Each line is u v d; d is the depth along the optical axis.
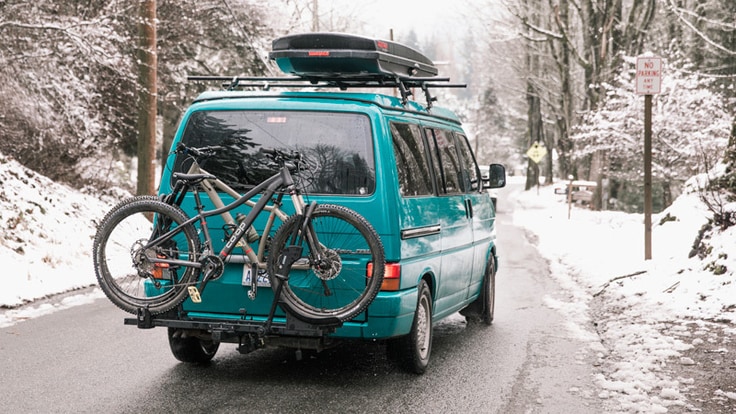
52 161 19.33
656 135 30.64
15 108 17.94
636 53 36.97
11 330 8.80
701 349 7.95
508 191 71.75
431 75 8.88
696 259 11.84
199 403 6.10
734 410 6.10
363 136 6.52
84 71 19.75
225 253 6.28
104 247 6.43
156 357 7.61
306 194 6.48
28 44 17.53
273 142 6.63
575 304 11.28
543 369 7.39
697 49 36.69
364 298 6.16
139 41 18.42
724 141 27.08
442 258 7.60
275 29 27.67
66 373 6.94
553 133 71.06
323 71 7.53
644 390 6.62
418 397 6.39
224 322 6.35
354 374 7.13
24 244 13.14
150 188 18.64
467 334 9.16
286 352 7.98
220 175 6.66
